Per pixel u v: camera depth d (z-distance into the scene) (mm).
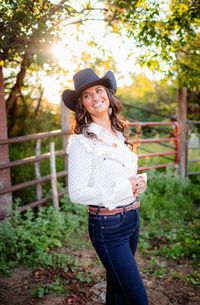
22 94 6383
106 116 2160
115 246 1944
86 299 2969
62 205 5121
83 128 2008
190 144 8297
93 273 3457
